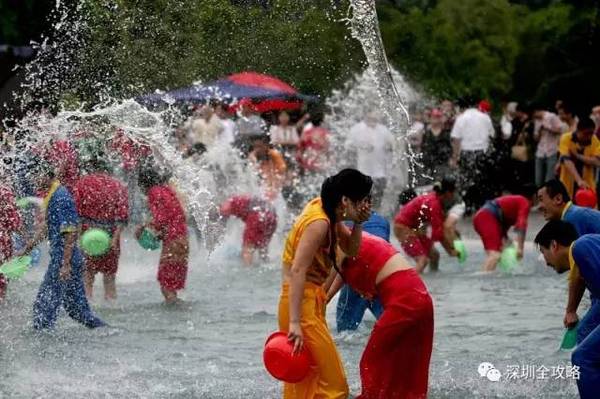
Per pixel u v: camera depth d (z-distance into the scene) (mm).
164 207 25609
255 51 24875
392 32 59906
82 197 24656
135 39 25859
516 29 66562
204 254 33688
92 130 25625
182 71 25797
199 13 24922
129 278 29141
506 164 47344
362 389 16094
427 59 61344
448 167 47906
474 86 62688
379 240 16312
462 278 30281
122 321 23469
